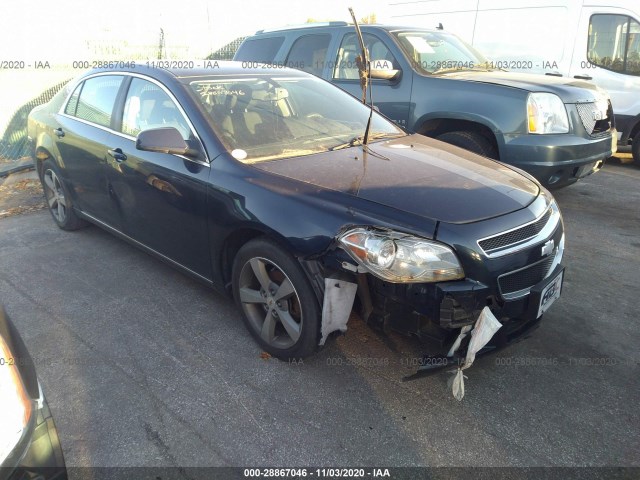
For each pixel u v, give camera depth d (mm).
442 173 2904
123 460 2291
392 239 2334
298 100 3736
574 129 4820
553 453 2320
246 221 2775
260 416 2541
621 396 2672
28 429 1577
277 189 2723
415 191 2629
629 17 6832
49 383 2803
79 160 4195
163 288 3826
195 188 3064
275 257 2711
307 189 2676
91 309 3543
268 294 2881
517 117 4684
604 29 7051
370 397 2670
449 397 2666
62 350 3096
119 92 3865
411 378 2496
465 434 2432
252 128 3275
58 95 4789
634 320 3359
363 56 3643
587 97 4973
